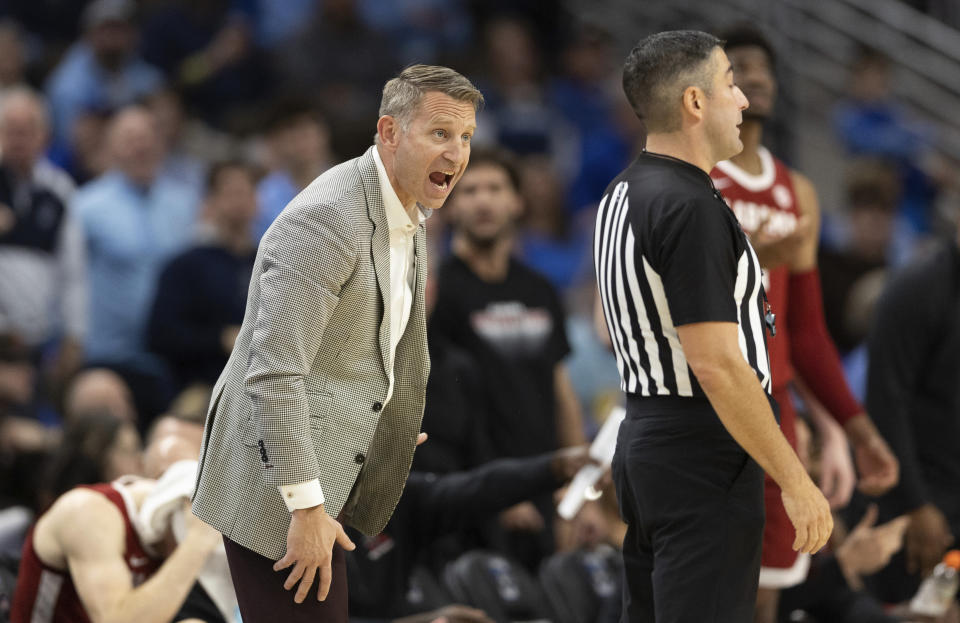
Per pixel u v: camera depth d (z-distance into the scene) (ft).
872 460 53.93
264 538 36.76
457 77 36.60
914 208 115.14
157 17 121.08
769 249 48.11
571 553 60.59
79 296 85.10
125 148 89.86
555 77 136.77
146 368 83.15
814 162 118.62
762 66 50.57
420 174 36.29
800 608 55.98
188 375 81.46
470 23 138.51
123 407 71.92
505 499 52.54
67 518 46.85
